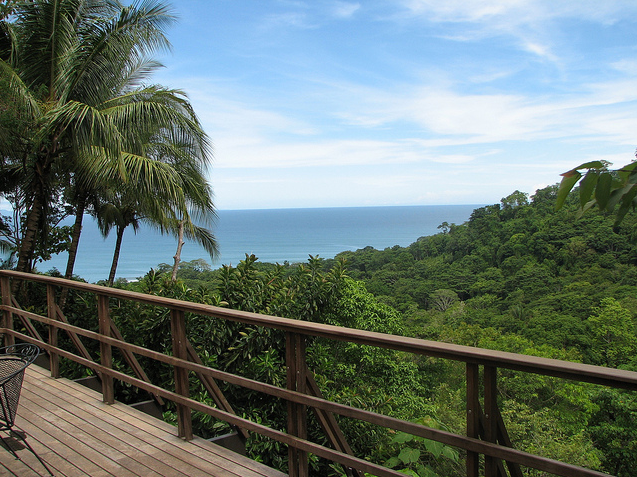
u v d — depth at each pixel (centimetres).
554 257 5466
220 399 271
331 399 527
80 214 985
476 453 148
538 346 3102
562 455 811
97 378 380
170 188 774
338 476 387
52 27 757
